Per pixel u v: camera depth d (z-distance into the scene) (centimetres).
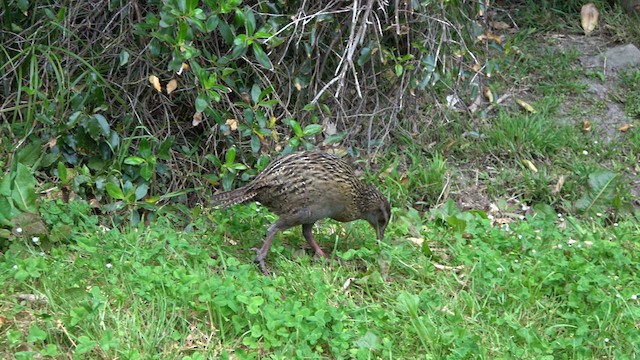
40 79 759
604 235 759
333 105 823
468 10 847
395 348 571
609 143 895
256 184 657
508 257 691
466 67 872
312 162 652
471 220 750
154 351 541
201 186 750
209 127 769
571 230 766
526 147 867
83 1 774
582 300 637
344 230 731
